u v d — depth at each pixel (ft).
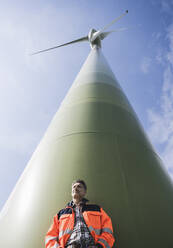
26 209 14.64
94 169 15.43
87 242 9.98
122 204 13.74
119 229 12.62
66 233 10.56
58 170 15.99
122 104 24.12
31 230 13.29
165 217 14.25
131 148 17.98
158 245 12.60
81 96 24.07
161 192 15.90
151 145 21.48
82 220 10.93
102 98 23.45
